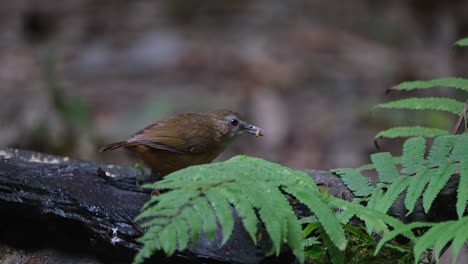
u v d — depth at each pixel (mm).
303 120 14250
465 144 5461
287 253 5113
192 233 4160
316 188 4965
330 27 18625
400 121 13203
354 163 12906
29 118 13281
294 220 4508
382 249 5359
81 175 6145
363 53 17094
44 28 18969
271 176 4793
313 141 13547
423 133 6160
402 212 5699
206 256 5086
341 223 5090
